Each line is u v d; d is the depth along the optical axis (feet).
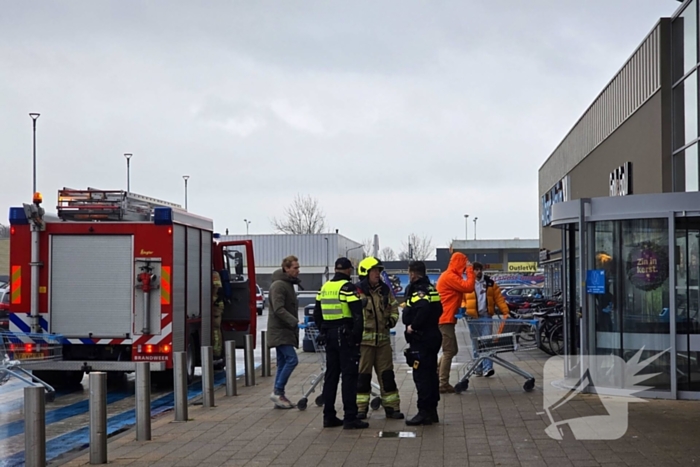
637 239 37.96
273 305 37.93
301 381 50.44
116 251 47.24
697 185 67.92
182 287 48.91
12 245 47.24
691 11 69.56
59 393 48.34
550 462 25.46
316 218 305.32
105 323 47.03
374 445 28.99
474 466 25.34
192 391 48.60
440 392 40.70
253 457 27.73
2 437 34.86
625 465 24.73
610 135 96.73
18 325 47.09
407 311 32.45
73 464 27.50
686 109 71.00
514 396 39.63
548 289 149.79
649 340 37.35
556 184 141.90
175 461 27.48
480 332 41.45
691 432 29.25
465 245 273.75
